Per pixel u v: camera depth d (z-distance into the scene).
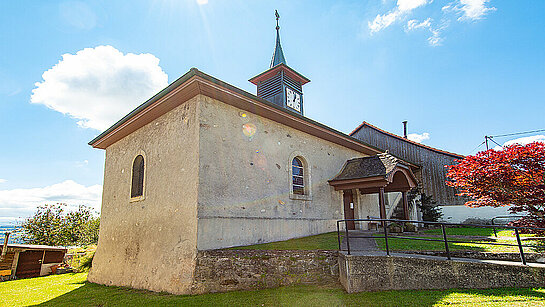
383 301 5.28
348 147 13.40
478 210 16.89
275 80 14.65
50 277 13.17
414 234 10.53
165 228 8.23
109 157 12.21
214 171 7.93
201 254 6.96
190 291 6.74
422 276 5.91
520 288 5.33
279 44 16.81
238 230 8.09
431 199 18.20
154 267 8.20
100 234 11.44
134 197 9.92
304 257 7.12
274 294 6.32
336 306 5.29
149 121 10.04
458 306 4.74
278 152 9.96
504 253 6.34
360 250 7.12
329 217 11.43
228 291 6.76
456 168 9.29
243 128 9.02
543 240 7.13
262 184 9.14
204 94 8.17
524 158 7.92
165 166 8.84
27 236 21.31
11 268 13.91
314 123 10.76
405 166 11.37
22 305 7.32
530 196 7.87
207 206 7.54
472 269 5.66
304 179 10.94
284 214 9.62
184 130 8.38
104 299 7.31
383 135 21.55
